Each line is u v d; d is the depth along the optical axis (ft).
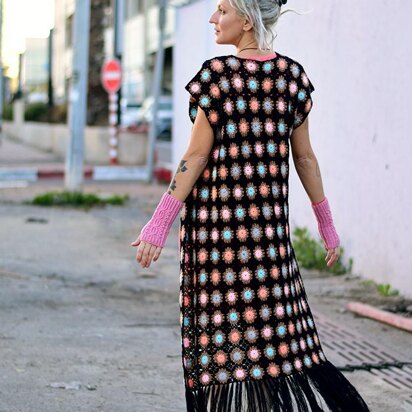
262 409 14.02
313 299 28.76
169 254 36.81
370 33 30.60
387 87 29.50
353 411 14.46
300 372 14.30
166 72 163.94
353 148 31.94
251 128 14.21
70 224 44.27
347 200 32.48
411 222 28.17
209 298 14.23
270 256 14.26
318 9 34.65
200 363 14.24
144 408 18.56
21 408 18.28
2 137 156.97
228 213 14.19
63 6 198.80
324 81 34.27
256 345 14.16
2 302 27.58
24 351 22.35
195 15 51.96
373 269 30.60
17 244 38.01
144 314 26.86
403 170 28.55
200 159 14.19
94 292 29.68
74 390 19.53
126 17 183.32
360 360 22.34
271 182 14.33
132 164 84.58
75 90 56.90
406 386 20.47
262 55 14.53
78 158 57.26
